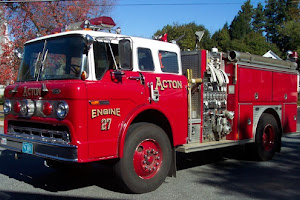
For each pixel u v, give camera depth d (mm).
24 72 5578
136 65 5309
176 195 5211
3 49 17625
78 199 4949
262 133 7801
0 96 27438
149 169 5273
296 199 5117
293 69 9195
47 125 4875
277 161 7973
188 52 6730
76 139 4418
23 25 18578
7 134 5512
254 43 42750
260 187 5723
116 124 4844
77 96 4422
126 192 5273
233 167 7242
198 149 6082
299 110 27047
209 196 5199
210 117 6824
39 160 7703
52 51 5172
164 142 5480
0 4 18500
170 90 5711
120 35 5277
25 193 5219
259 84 7844
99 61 4820
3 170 6750
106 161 5098
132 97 5078
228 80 7031
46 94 4773
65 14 18750
